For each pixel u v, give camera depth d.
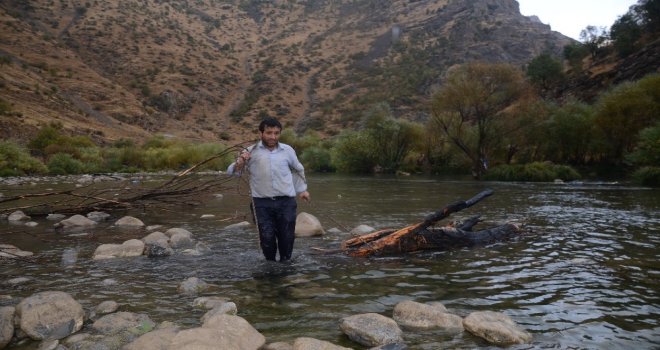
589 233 7.58
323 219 9.69
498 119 35.94
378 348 2.84
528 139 38.19
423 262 5.50
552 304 3.82
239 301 3.92
